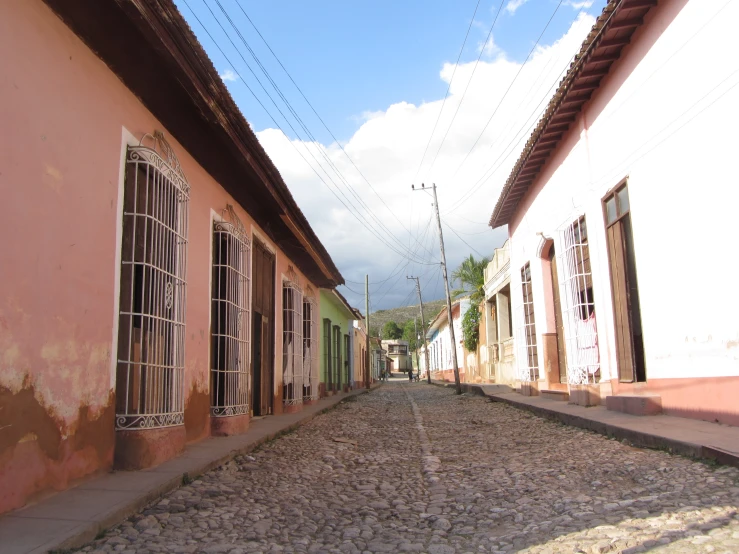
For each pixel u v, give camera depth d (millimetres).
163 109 6766
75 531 3672
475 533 4168
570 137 12375
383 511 4828
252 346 11188
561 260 12953
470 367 34625
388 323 117062
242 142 8211
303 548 3848
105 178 5441
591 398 11344
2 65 4070
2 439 3924
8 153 4082
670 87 8281
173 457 6277
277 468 6578
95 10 5047
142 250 6082
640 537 3645
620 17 8914
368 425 11438
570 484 5418
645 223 9109
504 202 17688
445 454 7672
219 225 8789
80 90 5078
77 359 4859
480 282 30141
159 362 6230
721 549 3342
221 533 4094
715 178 7301
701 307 7715
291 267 14789
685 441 6176
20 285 4133
